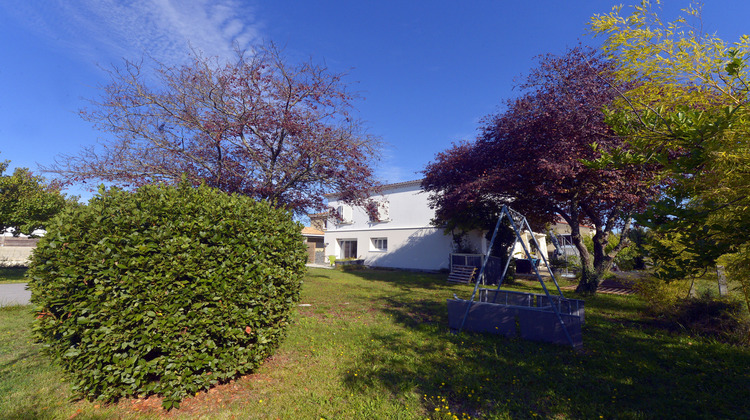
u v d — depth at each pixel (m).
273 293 4.46
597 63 9.62
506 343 5.96
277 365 4.98
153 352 3.87
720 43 3.68
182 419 3.56
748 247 3.59
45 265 3.43
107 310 3.35
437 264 21.16
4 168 17.20
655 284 7.79
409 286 14.25
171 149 10.61
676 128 3.09
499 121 12.19
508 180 11.45
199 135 11.02
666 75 4.16
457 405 3.88
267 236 4.51
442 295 11.65
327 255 29.55
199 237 3.88
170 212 3.85
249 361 4.45
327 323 7.48
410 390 4.15
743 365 4.85
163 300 3.58
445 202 15.41
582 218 13.77
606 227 12.08
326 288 13.33
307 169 11.66
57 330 3.46
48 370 4.72
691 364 4.93
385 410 3.70
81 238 3.49
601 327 7.07
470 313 6.75
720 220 3.44
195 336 3.73
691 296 7.57
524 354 5.40
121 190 4.10
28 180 17.70
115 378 3.51
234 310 3.99
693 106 3.97
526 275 18.97
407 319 7.79
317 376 4.58
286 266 4.89
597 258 12.06
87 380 3.61
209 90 10.79
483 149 13.43
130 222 3.59
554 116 10.01
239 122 10.66
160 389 3.65
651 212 3.24
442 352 5.52
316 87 11.43
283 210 5.28
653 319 7.61
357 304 9.88
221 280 3.94
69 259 3.36
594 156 9.21
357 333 6.57
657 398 3.98
